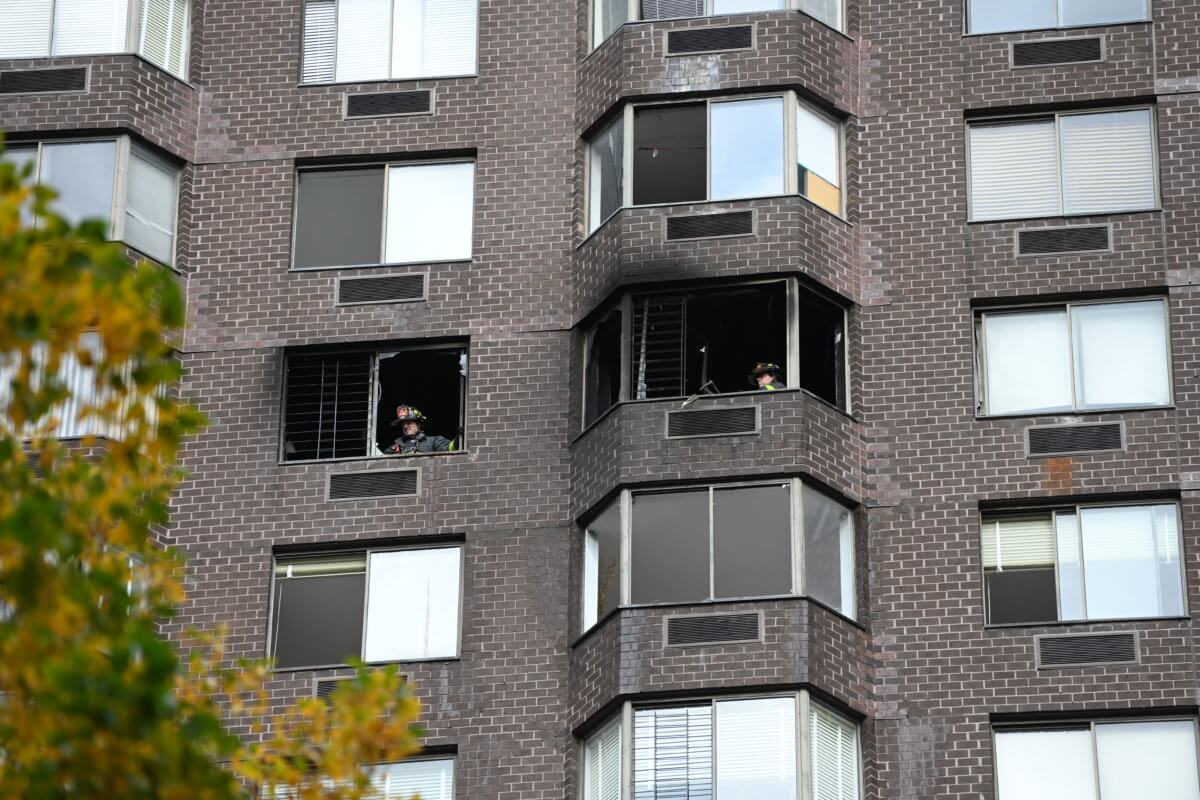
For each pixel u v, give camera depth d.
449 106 88.62
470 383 84.19
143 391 48.06
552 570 80.94
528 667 79.62
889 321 83.31
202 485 83.31
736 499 79.50
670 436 80.44
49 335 47.06
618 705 77.19
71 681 44.19
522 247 86.06
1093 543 80.12
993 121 86.31
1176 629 78.25
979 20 87.69
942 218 84.69
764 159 84.56
